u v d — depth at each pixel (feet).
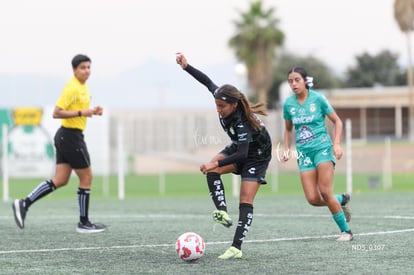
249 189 61.11
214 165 58.49
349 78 635.25
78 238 76.54
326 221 92.94
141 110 364.17
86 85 82.07
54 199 155.84
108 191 198.29
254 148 61.00
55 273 54.34
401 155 337.11
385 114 490.49
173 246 69.36
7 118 242.37
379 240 71.72
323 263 57.67
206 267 56.13
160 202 136.77
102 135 261.65
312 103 69.77
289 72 70.49
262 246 68.08
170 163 324.19
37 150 244.01
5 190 150.41
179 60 63.05
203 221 95.30
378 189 189.67
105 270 55.42
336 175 275.39
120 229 85.20
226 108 58.75
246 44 401.29
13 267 57.21
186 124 334.03
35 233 81.51
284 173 287.28
